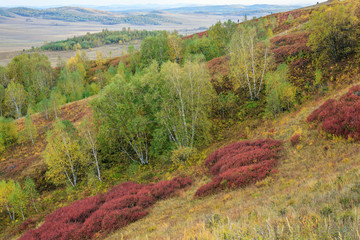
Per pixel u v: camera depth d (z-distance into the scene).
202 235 6.03
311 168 12.16
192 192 16.53
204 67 30.38
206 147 27.20
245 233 4.77
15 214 25.89
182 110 24.19
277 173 13.64
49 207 25.41
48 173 28.06
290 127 20.39
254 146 19.64
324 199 6.46
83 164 29.48
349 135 13.13
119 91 26.20
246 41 34.62
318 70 27.56
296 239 4.00
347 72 26.56
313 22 31.95
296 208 6.54
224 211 9.99
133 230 12.64
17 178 31.34
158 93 24.69
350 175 8.02
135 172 26.59
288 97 26.56
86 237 13.84
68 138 29.34
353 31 28.69
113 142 29.50
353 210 4.69
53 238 14.38
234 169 15.98
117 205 16.55
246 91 35.56
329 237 3.73
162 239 8.11
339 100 17.83
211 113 34.25
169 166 25.38
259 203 9.42
